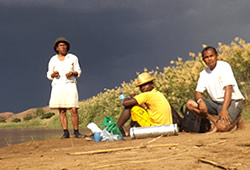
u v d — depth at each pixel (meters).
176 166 2.43
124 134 6.28
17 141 8.22
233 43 9.37
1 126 20.03
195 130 5.83
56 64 7.33
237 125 5.45
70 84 7.30
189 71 10.63
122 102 5.95
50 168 2.75
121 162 2.74
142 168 2.43
